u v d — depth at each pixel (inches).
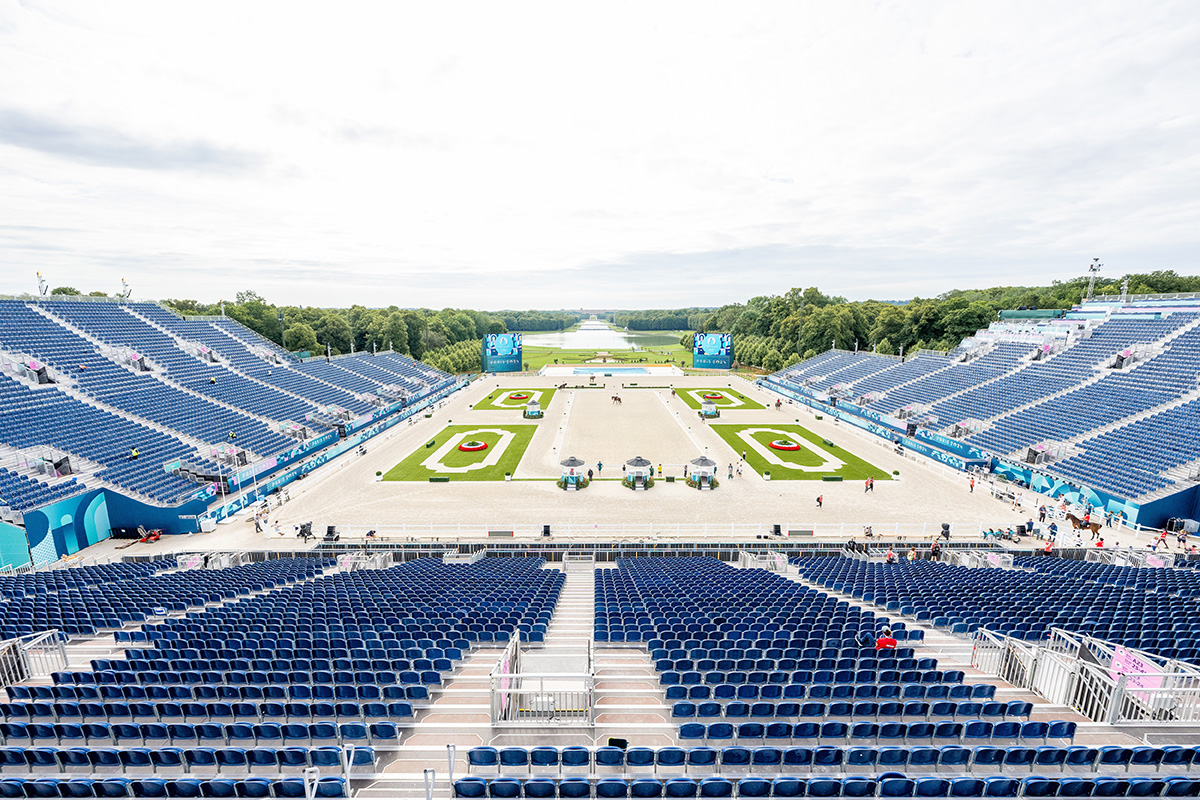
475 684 545.3
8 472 1248.8
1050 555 1218.0
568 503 1553.9
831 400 2851.9
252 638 642.8
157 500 1395.2
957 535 1339.8
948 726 418.9
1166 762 383.9
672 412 2829.7
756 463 1934.1
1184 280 4237.2
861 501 1563.7
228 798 359.3
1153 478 1409.9
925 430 2122.3
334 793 362.3
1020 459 1744.6
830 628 690.2
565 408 2950.3
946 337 3742.6
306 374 2699.3
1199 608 775.1
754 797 357.1
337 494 1635.1
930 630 709.9
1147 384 1795.0
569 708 477.4
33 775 393.7
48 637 632.4
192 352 2309.3
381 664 568.7
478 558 1220.5
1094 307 2453.2
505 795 356.8
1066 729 421.7
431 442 2237.9
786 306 5502.0
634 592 890.7
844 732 425.1
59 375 1695.4
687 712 472.1
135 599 824.9
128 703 466.3
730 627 699.4
